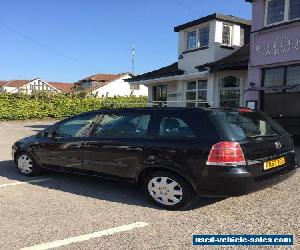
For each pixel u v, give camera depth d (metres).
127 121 5.91
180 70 18.66
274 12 12.91
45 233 4.44
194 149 4.98
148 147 5.42
